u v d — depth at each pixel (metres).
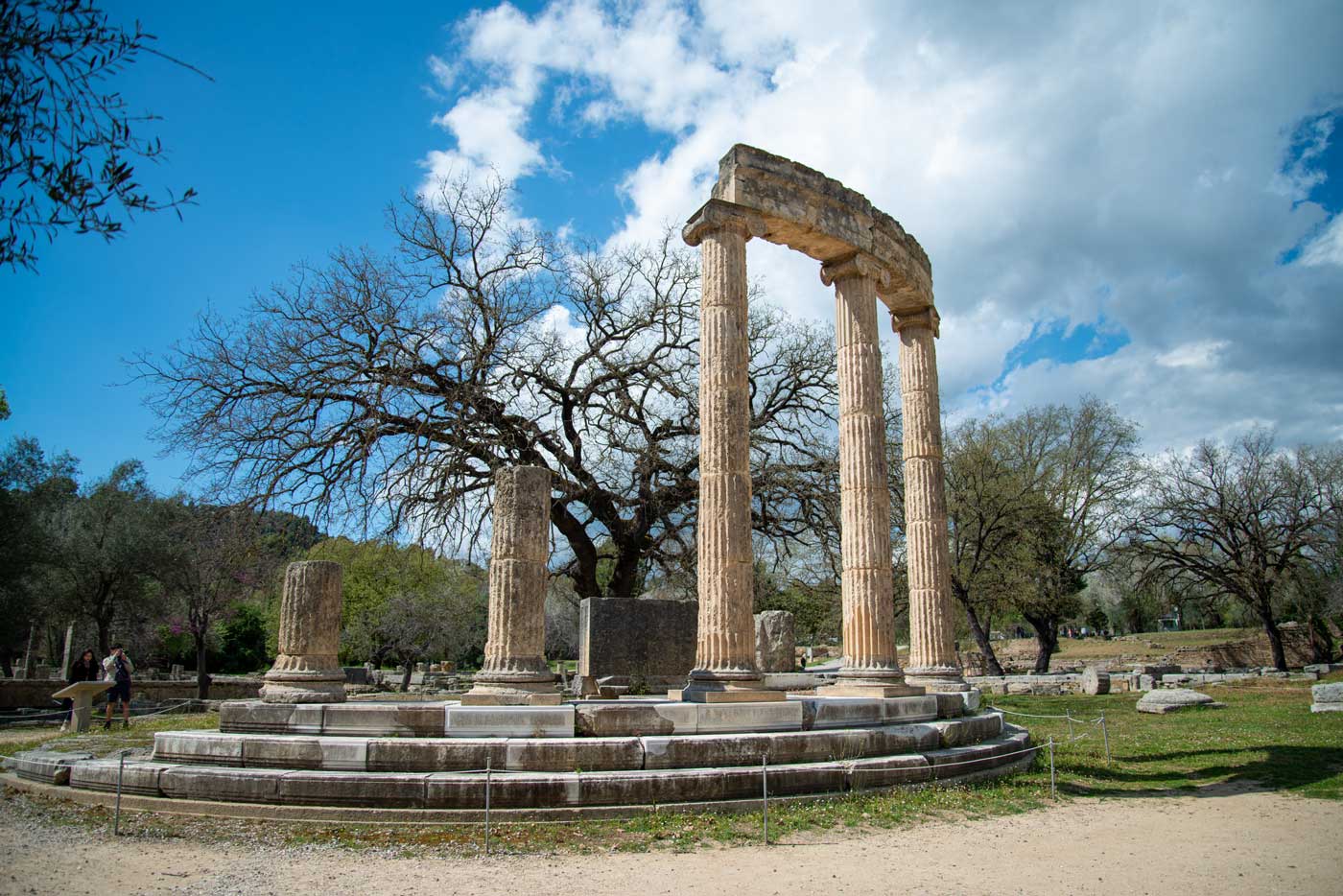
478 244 24.03
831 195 15.19
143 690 28.41
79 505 33.97
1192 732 18.27
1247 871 7.82
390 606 40.16
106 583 32.88
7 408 30.45
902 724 12.77
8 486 32.59
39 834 8.49
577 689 19.69
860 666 14.25
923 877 7.47
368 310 21.95
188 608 35.59
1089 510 40.53
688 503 26.28
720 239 13.89
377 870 7.39
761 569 34.34
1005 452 39.94
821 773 10.59
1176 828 9.72
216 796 9.48
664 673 19.58
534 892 6.79
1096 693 30.64
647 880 7.20
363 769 9.66
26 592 29.41
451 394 21.77
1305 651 42.56
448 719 10.31
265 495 20.61
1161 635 62.47
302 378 21.31
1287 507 38.78
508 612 11.32
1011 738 14.43
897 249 16.56
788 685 20.30
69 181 4.57
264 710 10.71
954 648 15.97
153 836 8.47
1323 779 12.66
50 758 11.07
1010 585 36.69
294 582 11.93
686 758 10.33
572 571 26.75
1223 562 40.56
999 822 9.89
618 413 25.59
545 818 9.12
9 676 36.03
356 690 35.78
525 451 23.73
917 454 16.77
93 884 6.83
